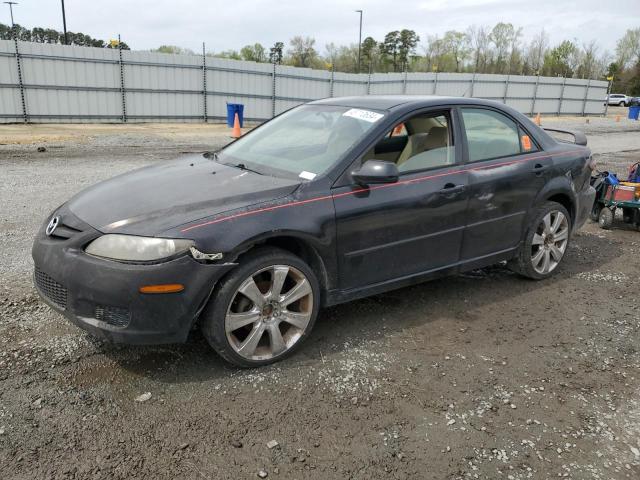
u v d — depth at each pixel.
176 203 3.15
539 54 65.56
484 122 4.41
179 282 2.89
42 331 3.57
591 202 5.32
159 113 21.59
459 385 3.19
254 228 3.08
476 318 4.12
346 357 3.45
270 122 4.67
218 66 22.36
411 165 3.90
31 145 13.18
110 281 2.84
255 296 3.15
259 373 3.21
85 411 2.78
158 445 2.56
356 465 2.50
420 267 4.00
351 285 3.66
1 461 2.40
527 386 3.22
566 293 4.70
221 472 2.41
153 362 3.27
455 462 2.55
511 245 4.61
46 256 3.11
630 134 23.42
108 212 3.13
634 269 5.40
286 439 2.65
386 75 27.72
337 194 3.46
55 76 19.05
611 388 3.24
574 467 2.55
